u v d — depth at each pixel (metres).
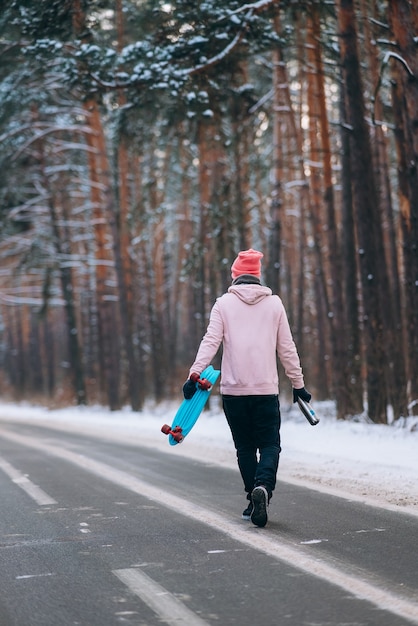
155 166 43.22
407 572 6.19
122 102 28.64
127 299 38.59
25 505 9.89
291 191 45.25
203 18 19.34
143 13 23.17
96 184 40.47
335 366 24.61
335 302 25.30
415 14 16.83
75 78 20.83
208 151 30.42
